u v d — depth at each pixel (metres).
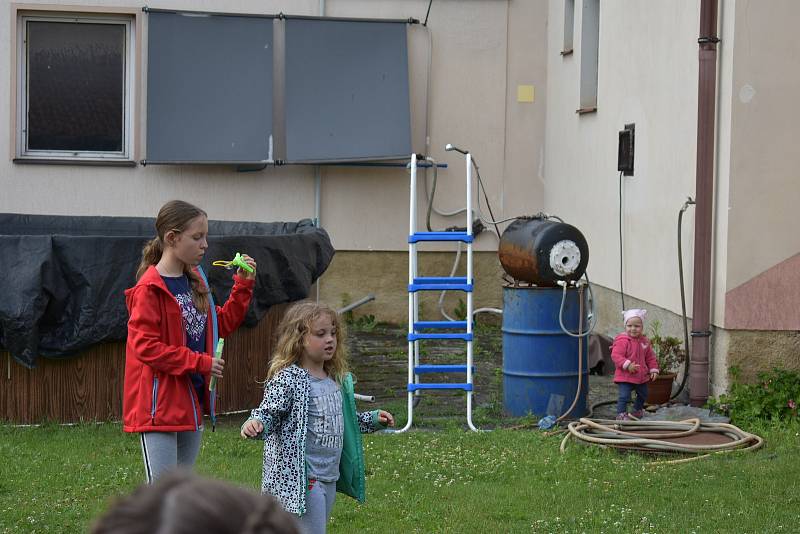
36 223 13.35
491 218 15.89
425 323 9.61
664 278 10.95
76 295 8.84
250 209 15.57
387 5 15.66
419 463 7.85
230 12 15.35
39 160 15.24
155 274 5.30
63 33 15.42
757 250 9.41
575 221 14.48
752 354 9.45
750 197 9.38
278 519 1.33
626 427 8.74
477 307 16.00
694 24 10.13
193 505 1.31
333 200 15.72
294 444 4.74
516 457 8.02
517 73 15.95
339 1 15.58
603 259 13.23
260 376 10.00
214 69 15.21
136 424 5.25
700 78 9.50
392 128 15.34
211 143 15.15
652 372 9.40
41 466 7.61
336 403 4.89
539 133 16.03
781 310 9.44
